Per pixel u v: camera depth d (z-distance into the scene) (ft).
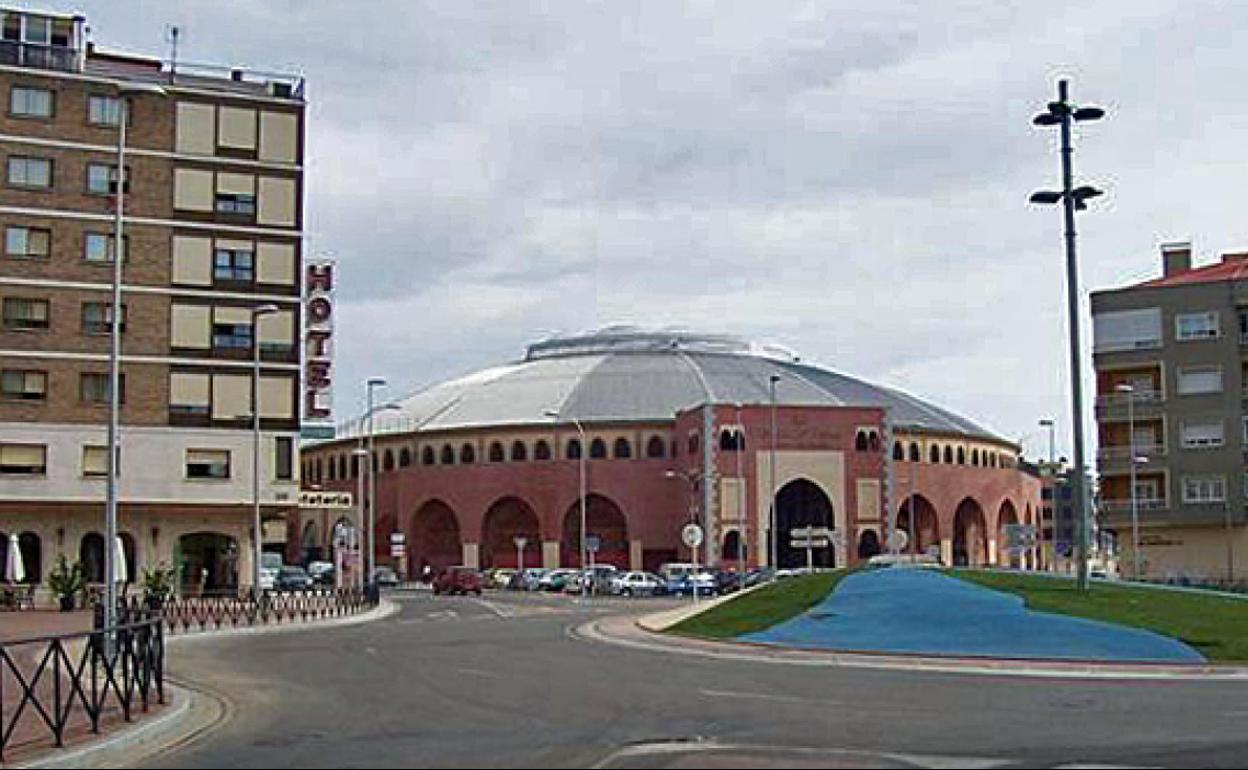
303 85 243.40
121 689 64.54
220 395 231.30
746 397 388.98
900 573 142.20
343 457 435.53
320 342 244.42
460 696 76.38
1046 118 118.01
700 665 98.78
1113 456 278.67
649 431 379.76
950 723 62.95
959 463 400.67
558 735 58.29
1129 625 107.24
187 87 233.35
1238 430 269.44
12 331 219.41
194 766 51.37
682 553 367.86
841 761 49.96
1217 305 272.72
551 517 382.42
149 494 225.35
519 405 400.06
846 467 362.53
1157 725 62.28
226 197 234.17
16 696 59.16
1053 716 65.98
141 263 227.61
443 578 294.87
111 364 109.50
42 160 222.89
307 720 66.28
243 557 235.40
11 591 197.57
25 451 219.41
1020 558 421.59
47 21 227.40
